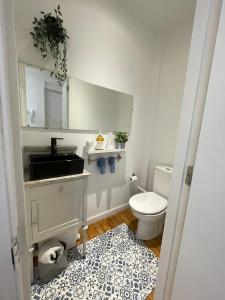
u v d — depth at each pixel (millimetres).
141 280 1385
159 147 2336
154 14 1834
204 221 590
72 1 1403
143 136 2400
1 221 403
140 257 1615
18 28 1200
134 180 2270
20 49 1233
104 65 1738
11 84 417
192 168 667
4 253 424
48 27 1241
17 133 453
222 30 510
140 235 1856
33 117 1382
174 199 742
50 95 1438
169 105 2178
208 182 568
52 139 1434
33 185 1152
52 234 1329
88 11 1514
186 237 663
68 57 1477
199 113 629
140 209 1705
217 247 555
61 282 1329
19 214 504
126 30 1832
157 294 871
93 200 2023
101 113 1824
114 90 1883
